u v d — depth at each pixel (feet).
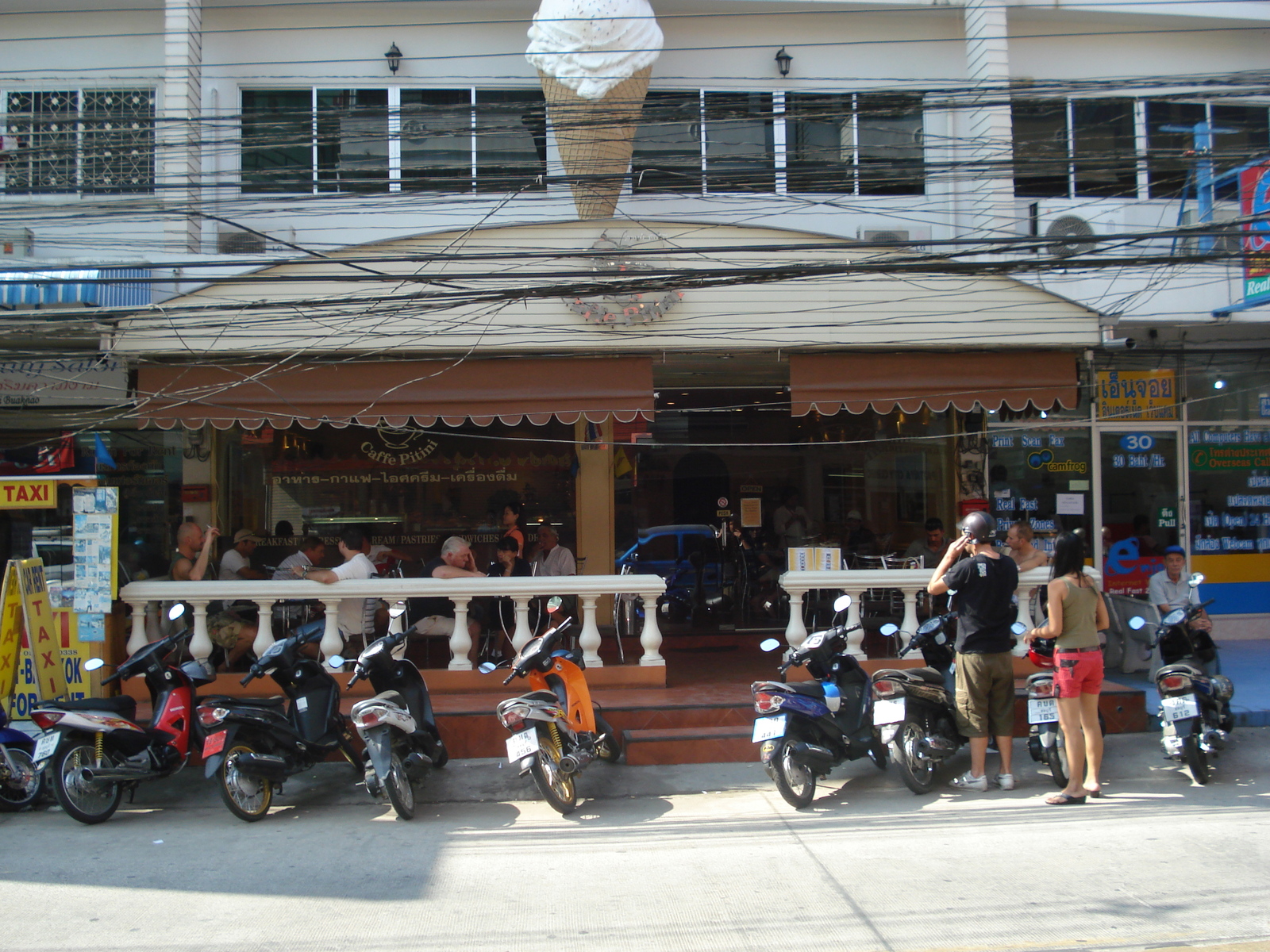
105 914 15.06
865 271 24.70
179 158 30.81
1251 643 35.91
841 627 22.39
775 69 33.94
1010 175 30.66
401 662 22.25
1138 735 25.40
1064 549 20.58
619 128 29.01
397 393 27.96
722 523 39.14
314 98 33.37
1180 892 15.35
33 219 29.78
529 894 15.79
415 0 33.22
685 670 30.14
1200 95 35.06
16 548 26.48
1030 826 19.02
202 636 25.70
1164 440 36.99
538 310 28.30
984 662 21.15
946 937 13.83
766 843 18.37
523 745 19.66
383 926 14.52
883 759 22.45
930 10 33.96
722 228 28.73
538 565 32.50
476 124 33.35
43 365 31.07
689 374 36.78
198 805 21.39
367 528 36.52
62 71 32.65
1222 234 24.67
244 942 13.93
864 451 39.04
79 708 20.35
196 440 35.09
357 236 32.50
